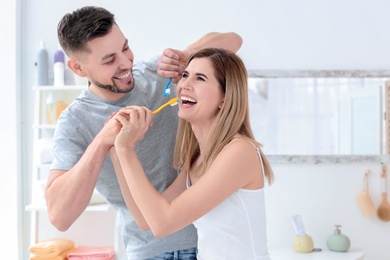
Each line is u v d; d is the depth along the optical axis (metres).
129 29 3.12
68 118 1.61
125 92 1.58
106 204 2.87
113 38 1.50
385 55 3.11
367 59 3.11
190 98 1.46
